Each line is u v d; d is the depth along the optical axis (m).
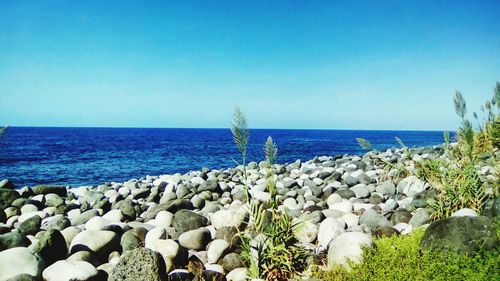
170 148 48.66
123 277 4.36
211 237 6.71
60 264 4.92
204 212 9.56
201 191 12.76
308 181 12.86
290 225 5.02
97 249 6.14
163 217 8.13
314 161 23.20
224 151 42.44
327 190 10.98
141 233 6.95
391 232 5.96
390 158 19.17
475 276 3.77
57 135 106.62
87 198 12.69
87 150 43.91
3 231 7.96
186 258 5.57
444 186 6.38
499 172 6.94
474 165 6.48
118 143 62.84
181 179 16.78
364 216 7.01
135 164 28.72
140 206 10.80
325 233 6.09
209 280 5.00
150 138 90.94
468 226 4.41
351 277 4.27
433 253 4.31
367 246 4.70
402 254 4.43
